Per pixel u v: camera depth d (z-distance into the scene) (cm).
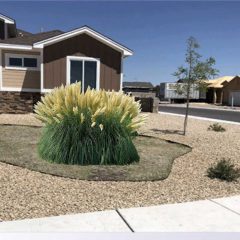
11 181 611
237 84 4734
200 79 1274
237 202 546
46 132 805
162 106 4153
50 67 1733
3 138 1029
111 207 510
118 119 771
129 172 703
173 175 704
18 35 2711
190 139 1167
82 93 782
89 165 746
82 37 1759
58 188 587
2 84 1739
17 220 449
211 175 699
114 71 1819
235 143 1110
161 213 489
